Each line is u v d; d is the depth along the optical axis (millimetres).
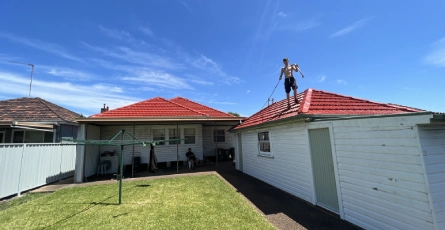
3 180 6480
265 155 8266
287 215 4809
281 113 7355
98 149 11688
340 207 4547
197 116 10945
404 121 3297
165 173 10945
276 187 7445
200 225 4297
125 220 4656
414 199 3141
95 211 5281
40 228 4316
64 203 6020
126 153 12555
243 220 4504
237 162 11906
